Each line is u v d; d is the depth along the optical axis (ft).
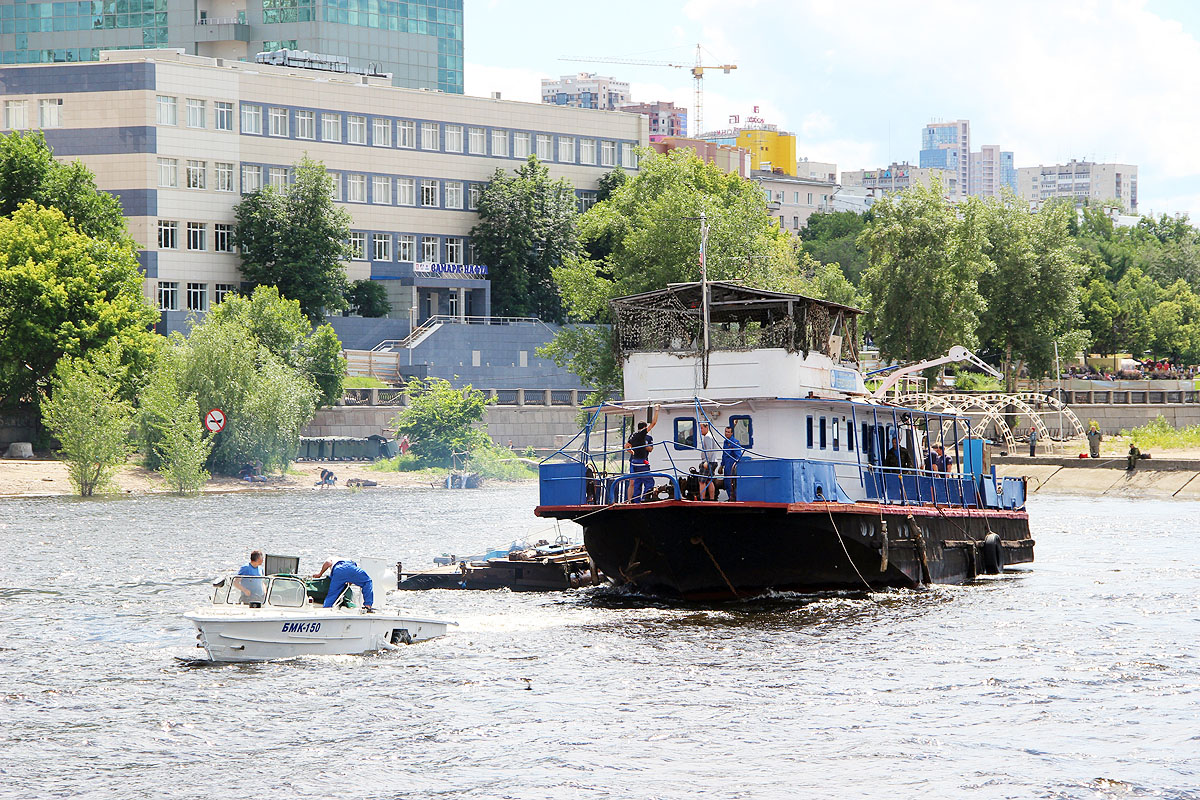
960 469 227.81
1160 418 581.53
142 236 617.62
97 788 106.11
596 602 187.11
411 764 111.86
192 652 154.30
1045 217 617.62
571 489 183.21
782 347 185.78
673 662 147.84
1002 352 645.10
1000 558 223.51
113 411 420.77
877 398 210.18
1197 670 144.87
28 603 192.75
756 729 121.49
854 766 111.24
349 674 142.10
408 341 635.66
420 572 204.74
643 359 192.03
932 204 538.88
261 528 311.47
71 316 473.26
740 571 179.11
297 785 106.83
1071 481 463.42
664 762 112.37
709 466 180.86
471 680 139.13
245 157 652.48
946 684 138.00
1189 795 104.37
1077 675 142.10
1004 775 108.99
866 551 185.88
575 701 130.93
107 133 616.80
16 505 379.55
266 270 634.84
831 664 147.02
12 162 528.63
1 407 475.31
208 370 459.32
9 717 125.70
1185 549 269.44
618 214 495.82
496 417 570.46
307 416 484.74
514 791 105.60
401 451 525.34
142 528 310.04
